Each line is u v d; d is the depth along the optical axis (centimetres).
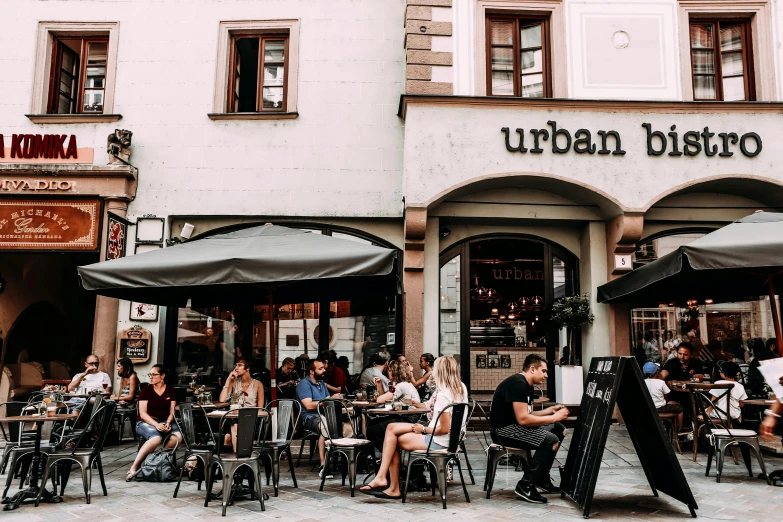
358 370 1078
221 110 1094
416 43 1018
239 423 545
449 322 1109
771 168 982
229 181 1070
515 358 1141
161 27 1109
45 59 1108
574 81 1018
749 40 1070
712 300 1101
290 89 1096
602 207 1038
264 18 1109
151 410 700
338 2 1115
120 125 1084
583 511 511
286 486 643
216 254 658
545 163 987
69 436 656
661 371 889
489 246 1150
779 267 727
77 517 519
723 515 515
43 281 1409
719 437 655
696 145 984
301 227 1077
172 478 670
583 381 1075
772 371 485
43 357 1477
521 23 1073
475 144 988
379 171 1075
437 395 594
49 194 1043
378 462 720
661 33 1031
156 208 1062
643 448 571
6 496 572
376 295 875
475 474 701
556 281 1148
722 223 1077
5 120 1085
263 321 1095
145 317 1048
